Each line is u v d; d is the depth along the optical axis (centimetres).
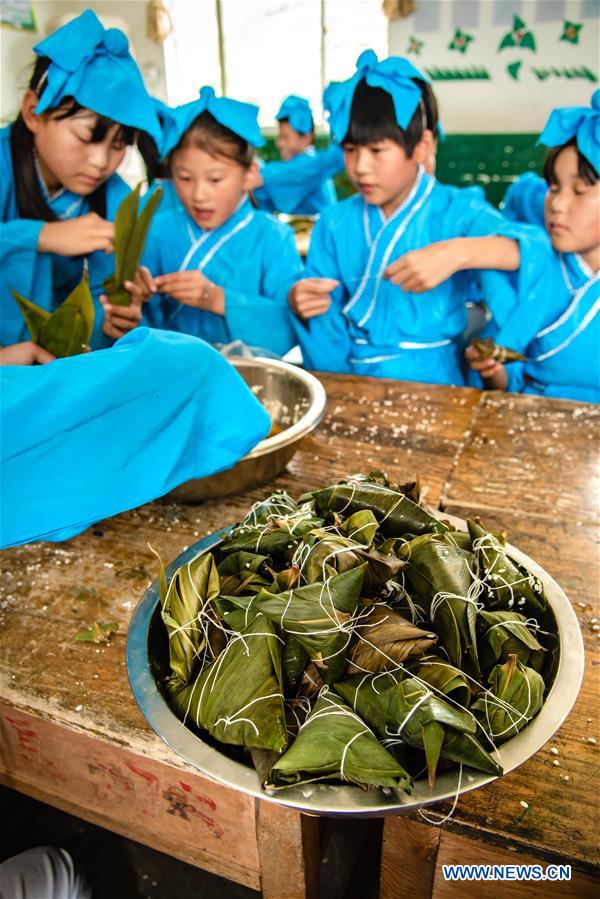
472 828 55
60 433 57
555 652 58
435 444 117
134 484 63
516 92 366
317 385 112
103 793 75
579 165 126
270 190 278
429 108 146
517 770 59
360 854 106
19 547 91
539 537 91
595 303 142
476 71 367
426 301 158
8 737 76
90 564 87
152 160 159
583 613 77
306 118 304
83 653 73
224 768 48
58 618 78
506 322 148
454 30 360
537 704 52
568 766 59
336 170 266
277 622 54
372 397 138
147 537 93
